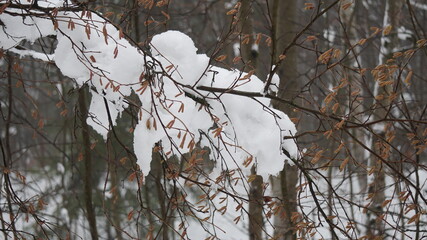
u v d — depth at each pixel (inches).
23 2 140.6
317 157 143.6
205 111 139.7
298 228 155.4
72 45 125.4
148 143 127.6
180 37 139.6
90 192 243.4
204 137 145.8
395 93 138.8
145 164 128.4
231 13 132.3
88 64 130.8
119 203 393.4
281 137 140.6
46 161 417.4
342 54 326.0
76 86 147.7
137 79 131.3
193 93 137.5
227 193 143.2
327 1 409.1
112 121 146.8
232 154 144.3
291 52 270.2
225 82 142.7
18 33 140.6
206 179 144.5
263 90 141.3
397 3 283.6
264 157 141.9
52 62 145.0
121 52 131.7
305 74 263.1
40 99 578.2
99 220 382.0
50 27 139.2
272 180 276.2
